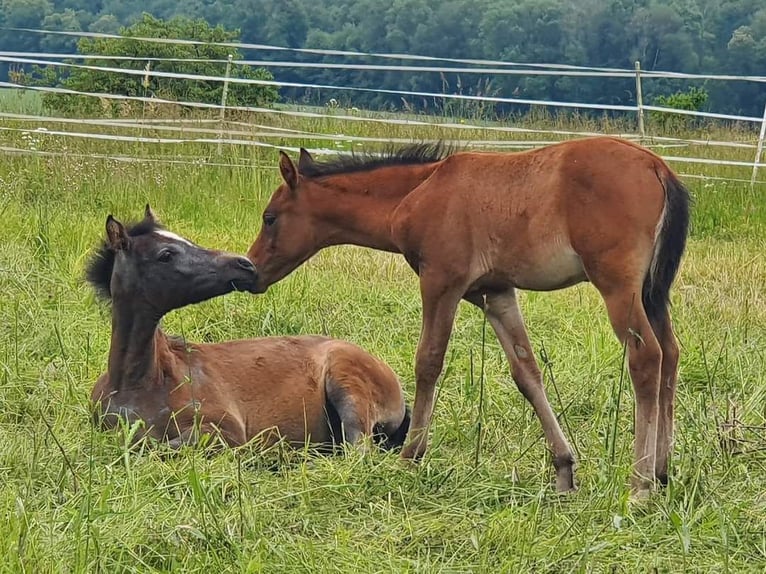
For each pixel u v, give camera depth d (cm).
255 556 445
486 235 561
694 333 789
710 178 1315
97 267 599
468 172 571
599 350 747
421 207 579
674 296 905
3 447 555
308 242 648
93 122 1334
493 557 461
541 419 571
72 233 980
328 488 512
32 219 1025
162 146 1340
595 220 525
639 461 523
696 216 1223
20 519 446
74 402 629
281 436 623
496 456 586
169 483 523
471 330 797
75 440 572
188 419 588
